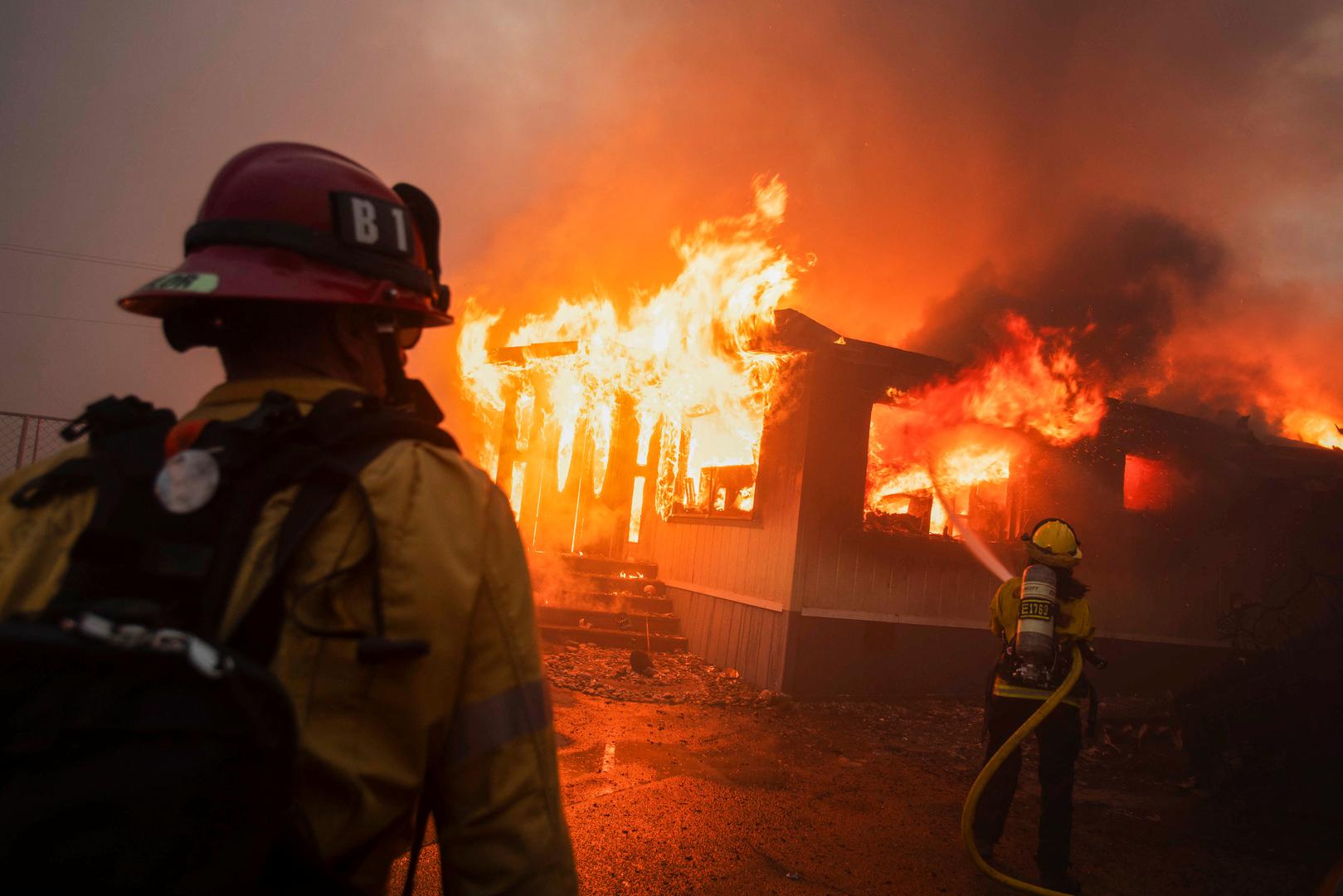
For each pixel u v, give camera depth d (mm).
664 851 4184
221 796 618
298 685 716
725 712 7746
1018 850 4594
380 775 739
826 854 4348
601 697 7836
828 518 8922
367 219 967
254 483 752
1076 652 4145
